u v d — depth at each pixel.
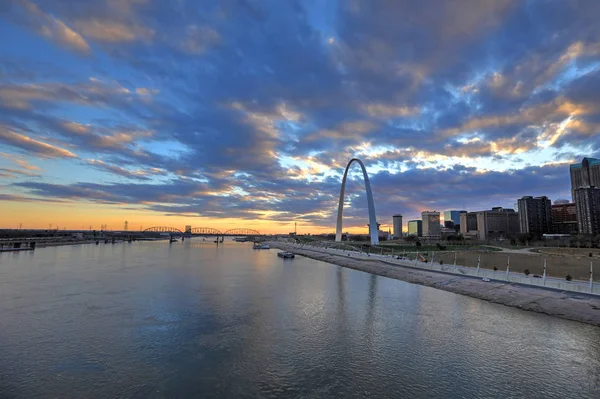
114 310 32.78
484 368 19.17
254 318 29.91
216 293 42.00
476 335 24.44
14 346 23.03
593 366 19.23
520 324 26.61
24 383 17.80
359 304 35.19
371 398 16.25
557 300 30.61
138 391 17.02
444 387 17.17
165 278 55.75
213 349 22.50
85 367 19.75
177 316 30.62
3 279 52.69
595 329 24.97
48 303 35.75
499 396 16.28
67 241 199.88
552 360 20.03
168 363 20.31
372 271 64.31
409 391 16.84
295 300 37.66
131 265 76.94
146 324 28.08
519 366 19.36
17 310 32.69
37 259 88.88
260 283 50.56
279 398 16.36
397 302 35.72
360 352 21.78
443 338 24.06
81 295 40.12
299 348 22.61
